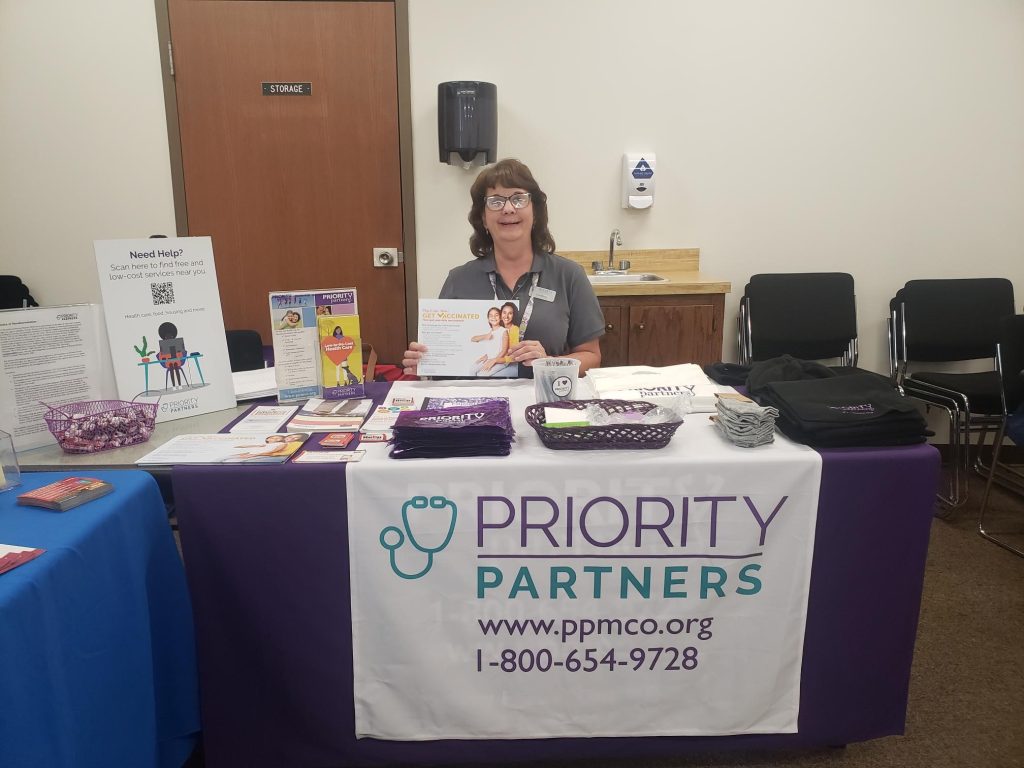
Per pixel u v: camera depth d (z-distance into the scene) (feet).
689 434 5.16
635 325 10.30
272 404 6.10
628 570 4.80
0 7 10.61
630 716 5.07
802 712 5.14
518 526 4.69
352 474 4.60
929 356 11.23
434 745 5.09
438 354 6.34
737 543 4.78
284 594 4.82
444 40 10.93
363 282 11.70
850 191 11.59
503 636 4.89
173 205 11.29
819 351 11.35
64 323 5.18
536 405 5.31
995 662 6.74
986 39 11.09
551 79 11.12
